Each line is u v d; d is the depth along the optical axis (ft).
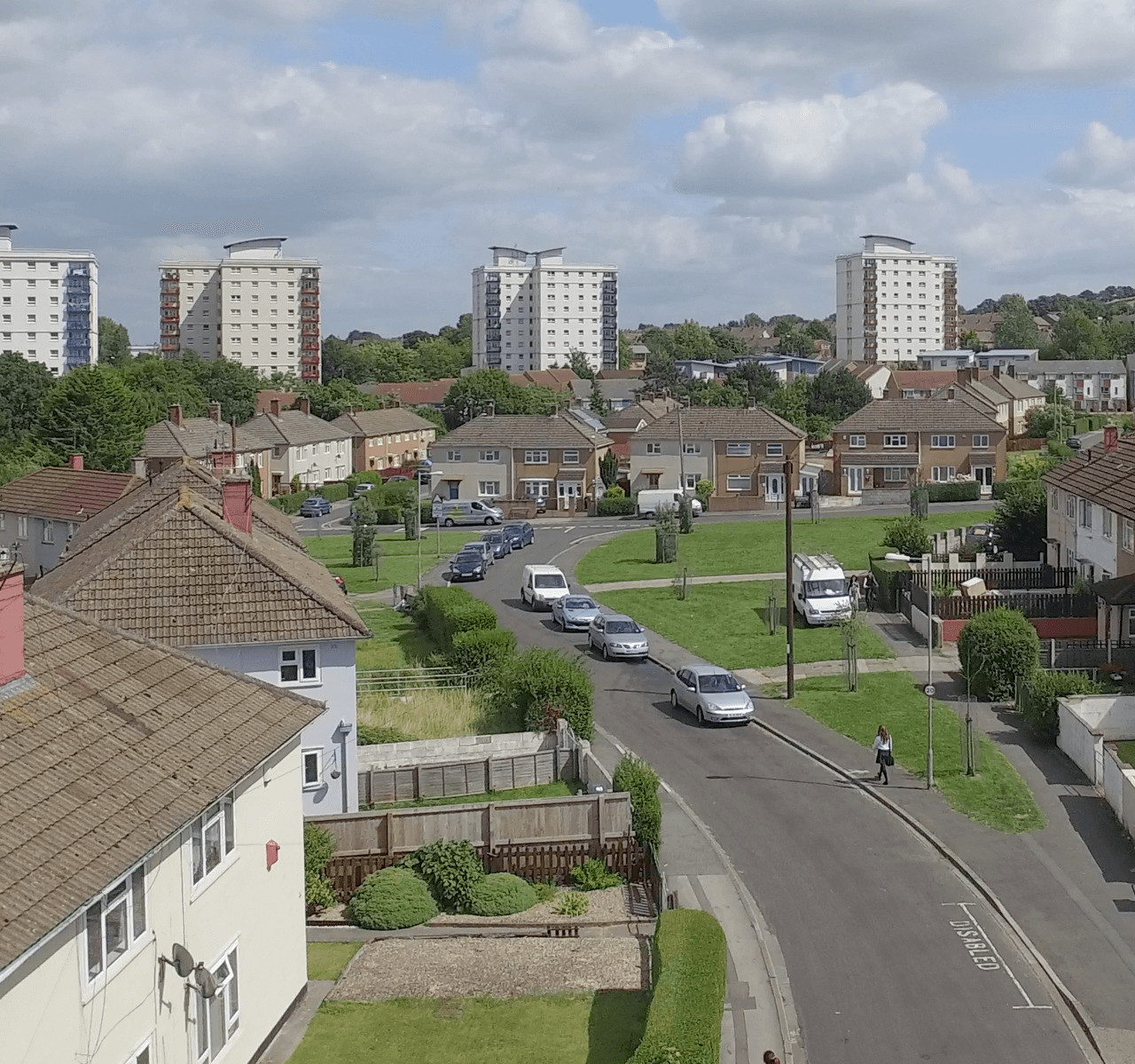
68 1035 56.03
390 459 510.99
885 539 259.80
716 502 350.64
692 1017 72.49
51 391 388.16
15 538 257.75
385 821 105.29
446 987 86.22
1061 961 89.51
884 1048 78.74
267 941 79.30
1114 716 132.67
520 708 140.56
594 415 519.60
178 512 123.44
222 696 80.23
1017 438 465.88
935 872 104.73
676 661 175.11
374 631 194.59
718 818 117.70
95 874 56.80
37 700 67.36
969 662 151.12
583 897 101.40
